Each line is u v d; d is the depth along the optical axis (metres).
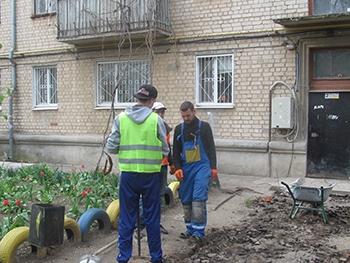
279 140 10.06
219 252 4.91
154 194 4.33
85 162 12.67
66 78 12.97
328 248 5.00
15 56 13.88
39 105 13.71
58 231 4.41
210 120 10.80
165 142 4.36
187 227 5.45
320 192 5.95
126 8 10.90
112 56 12.17
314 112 9.80
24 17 13.75
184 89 11.12
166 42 11.27
